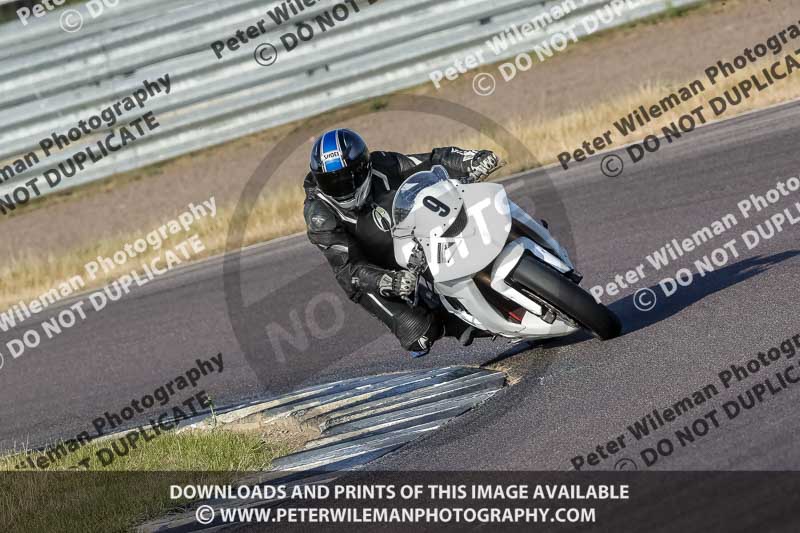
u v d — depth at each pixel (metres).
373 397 21.39
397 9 52.44
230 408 23.80
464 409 18.58
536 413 16.97
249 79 52.31
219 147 56.31
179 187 52.81
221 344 29.48
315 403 22.23
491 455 15.81
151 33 51.56
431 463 16.22
